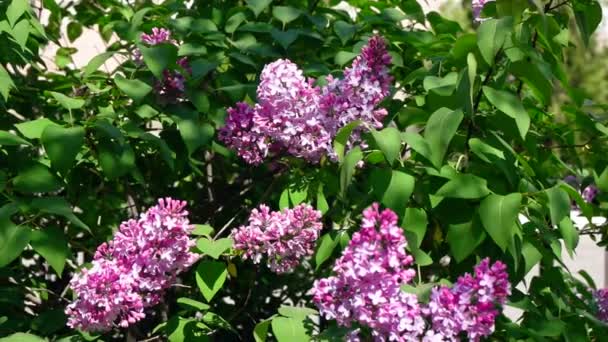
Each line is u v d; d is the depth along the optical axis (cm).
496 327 155
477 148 151
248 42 188
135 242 147
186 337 158
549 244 156
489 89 148
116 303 143
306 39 191
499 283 134
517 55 149
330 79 162
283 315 151
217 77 191
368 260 132
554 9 167
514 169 152
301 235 150
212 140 184
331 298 136
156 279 149
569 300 172
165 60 170
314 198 177
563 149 194
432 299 135
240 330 204
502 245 142
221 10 200
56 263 152
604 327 165
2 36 176
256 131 161
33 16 179
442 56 177
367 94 156
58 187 158
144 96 170
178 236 147
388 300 133
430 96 158
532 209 158
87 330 147
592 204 186
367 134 155
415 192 152
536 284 163
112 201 193
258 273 203
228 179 205
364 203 156
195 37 191
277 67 158
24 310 185
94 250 189
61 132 155
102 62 181
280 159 170
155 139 167
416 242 147
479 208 145
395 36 190
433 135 145
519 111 146
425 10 322
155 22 196
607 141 177
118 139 157
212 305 200
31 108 190
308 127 158
